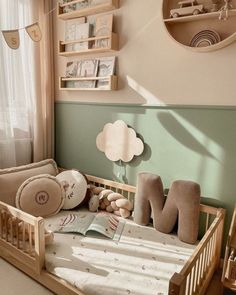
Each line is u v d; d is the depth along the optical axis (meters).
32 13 2.32
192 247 1.77
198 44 1.79
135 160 2.22
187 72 1.89
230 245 1.54
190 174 1.97
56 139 2.73
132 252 1.69
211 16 1.70
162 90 2.01
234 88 1.73
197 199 1.80
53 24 2.51
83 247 1.73
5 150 2.31
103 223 1.96
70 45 2.36
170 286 1.09
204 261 1.58
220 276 1.83
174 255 1.67
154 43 2.00
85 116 2.47
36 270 1.65
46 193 2.09
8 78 2.26
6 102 2.26
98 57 2.29
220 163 1.84
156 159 2.11
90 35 2.24
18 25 2.25
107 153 2.35
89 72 2.31
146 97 2.09
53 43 2.54
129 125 2.21
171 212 1.89
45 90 2.52
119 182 2.33
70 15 2.29
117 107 2.25
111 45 2.09
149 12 1.98
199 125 1.88
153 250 1.72
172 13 1.78
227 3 1.63
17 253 1.77
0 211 1.85
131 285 1.41
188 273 1.19
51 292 1.61
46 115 2.56
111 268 1.54
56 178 2.23
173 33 1.88
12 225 1.79
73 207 2.23
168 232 1.93
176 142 2.00
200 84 1.85
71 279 1.48
